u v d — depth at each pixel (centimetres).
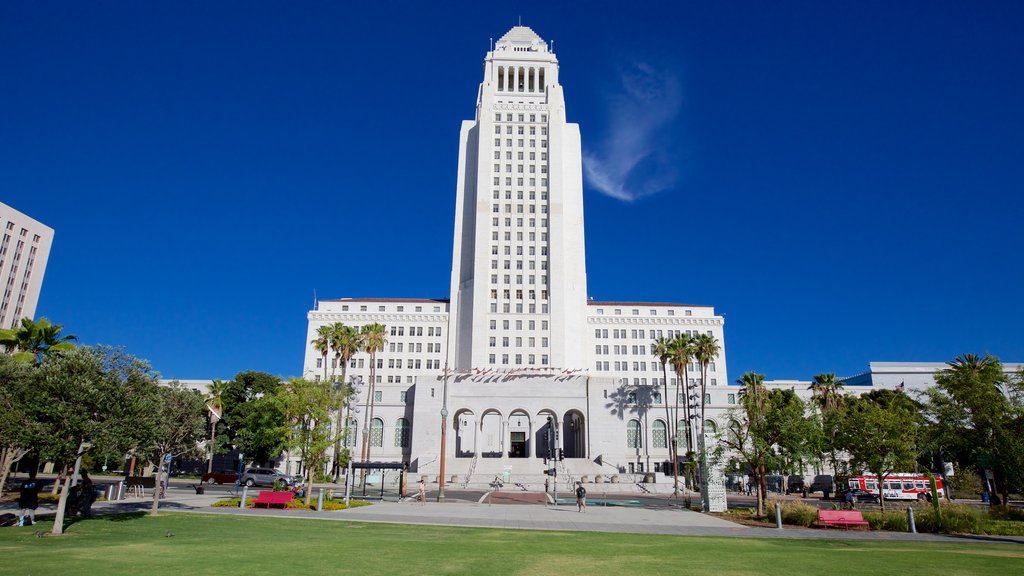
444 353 12531
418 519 3148
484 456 10419
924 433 4628
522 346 11075
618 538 2506
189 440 3594
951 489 6469
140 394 2806
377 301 13012
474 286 11394
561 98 12669
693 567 1766
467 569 1648
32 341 4881
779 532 2953
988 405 4088
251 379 8631
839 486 6272
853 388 10638
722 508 4122
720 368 12700
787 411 3894
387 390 9912
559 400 9444
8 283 11081
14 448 3619
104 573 1509
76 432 2433
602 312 13162
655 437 9494
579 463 8506
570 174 12712
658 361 12681
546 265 11662
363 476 5447
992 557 2091
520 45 13512
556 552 2020
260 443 7706
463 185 12756
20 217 11400
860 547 2386
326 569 1606
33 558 1748
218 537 2312
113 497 4056
